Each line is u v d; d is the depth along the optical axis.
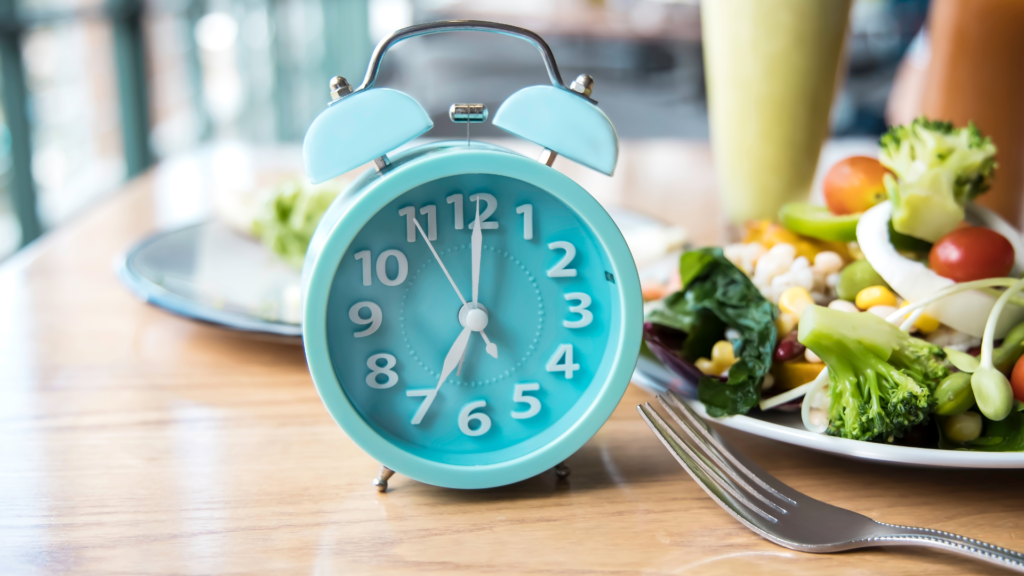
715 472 0.51
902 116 1.25
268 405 0.59
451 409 0.53
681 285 0.60
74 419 0.58
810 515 0.50
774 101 0.69
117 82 2.34
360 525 0.50
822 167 1.06
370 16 4.23
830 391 0.52
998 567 0.48
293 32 3.65
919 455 0.49
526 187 0.52
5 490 0.52
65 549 0.49
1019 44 0.69
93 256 0.83
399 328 0.52
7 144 1.54
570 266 0.53
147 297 0.65
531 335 0.53
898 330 0.52
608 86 3.40
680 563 0.48
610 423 0.58
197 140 2.94
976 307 0.53
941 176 0.54
